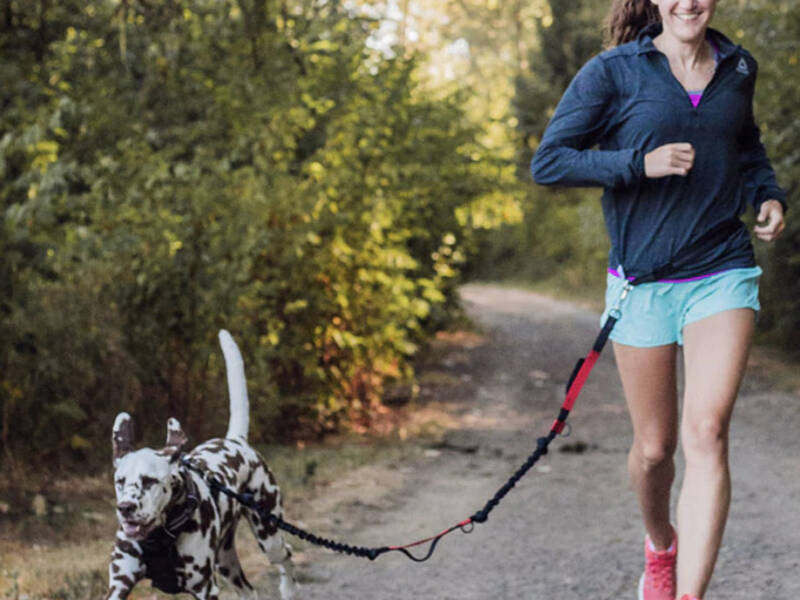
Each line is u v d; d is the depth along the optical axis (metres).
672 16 3.73
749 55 3.83
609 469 10.43
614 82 3.81
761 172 4.06
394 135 14.98
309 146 14.00
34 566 6.27
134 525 4.08
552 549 7.20
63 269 9.39
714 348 3.70
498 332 26.44
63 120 10.59
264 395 10.91
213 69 13.28
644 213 3.82
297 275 11.59
